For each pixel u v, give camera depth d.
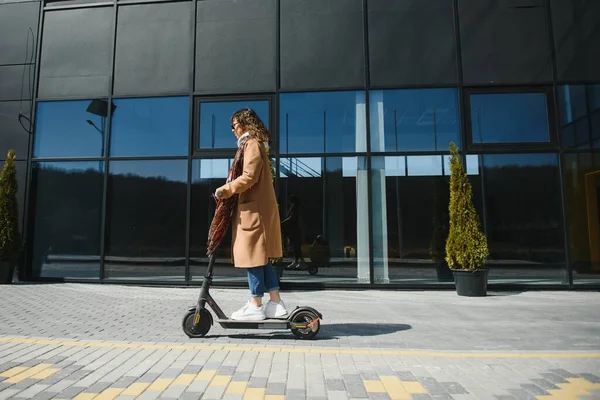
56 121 8.45
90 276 8.08
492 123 7.79
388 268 7.66
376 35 8.10
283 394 2.54
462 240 6.81
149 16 8.50
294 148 8.01
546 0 7.91
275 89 8.11
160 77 8.34
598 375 2.91
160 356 3.32
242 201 3.80
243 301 6.19
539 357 3.34
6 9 8.80
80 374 2.88
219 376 2.86
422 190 7.79
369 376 2.87
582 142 7.63
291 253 7.77
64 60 8.57
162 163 8.17
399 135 7.91
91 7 8.64
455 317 5.03
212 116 8.20
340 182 7.90
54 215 8.26
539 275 7.43
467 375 2.90
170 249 7.97
